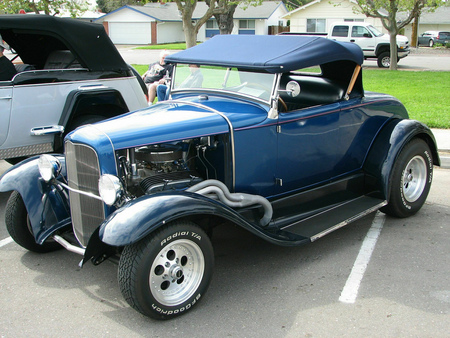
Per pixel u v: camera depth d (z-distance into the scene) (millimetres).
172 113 3982
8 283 3934
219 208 3416
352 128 4746
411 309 3432
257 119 3990
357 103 4719
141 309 3211
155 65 10031
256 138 4004
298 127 4254
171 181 3754
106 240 3033
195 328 3273
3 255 4480
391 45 20547
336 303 3541
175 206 3215
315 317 3367
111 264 4285
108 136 3484
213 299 3639
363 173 4984
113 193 3273
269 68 3908
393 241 4602
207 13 13492
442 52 33562
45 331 3256
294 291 3729
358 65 4504
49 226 4066
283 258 4297
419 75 17844
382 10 32594
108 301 3646
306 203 4539
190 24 13562
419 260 4195
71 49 6480
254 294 3697
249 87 4223
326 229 4164
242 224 3547
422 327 3211
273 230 4098
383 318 3328
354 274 3971
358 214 4504
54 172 4098
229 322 3334
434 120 9188
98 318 3412
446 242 4559
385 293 3658
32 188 4121
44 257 4430
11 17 5988
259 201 3982
